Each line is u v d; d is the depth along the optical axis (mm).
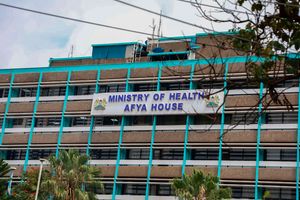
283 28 13336
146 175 72312
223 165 68875
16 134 81375
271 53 13172
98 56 86688
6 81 84375
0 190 61875
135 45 84438
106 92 78812
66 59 88062
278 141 66812
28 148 80062
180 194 53750
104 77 78875
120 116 76812
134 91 77562
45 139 79625
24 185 61375
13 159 81688
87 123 79062
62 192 58656
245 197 67750
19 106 82562
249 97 68438
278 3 13000
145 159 73562
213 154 70438
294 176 65438
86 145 76938
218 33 13320
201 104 71062
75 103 79438
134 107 75188
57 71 82062
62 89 82188
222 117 69688
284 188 66375
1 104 83562
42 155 79875
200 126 71125
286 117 67438
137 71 77188
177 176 70688
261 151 67938
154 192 72188
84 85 80438
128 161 73875
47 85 82062
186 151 71188
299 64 12984
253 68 13422
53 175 60812
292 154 66875
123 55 85375
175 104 72688
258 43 13383
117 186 73812
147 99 74688
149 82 76000
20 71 84125
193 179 54031
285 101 13555
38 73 83062
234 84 13359
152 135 73500
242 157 68875
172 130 72688
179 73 14344
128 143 74500
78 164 60344
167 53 75938
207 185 53594
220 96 69875
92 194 61625
